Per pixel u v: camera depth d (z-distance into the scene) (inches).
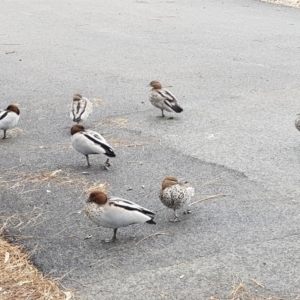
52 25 824.9
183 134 440.1
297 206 330.0
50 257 284.5
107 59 658.2
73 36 763.4
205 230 306.7
